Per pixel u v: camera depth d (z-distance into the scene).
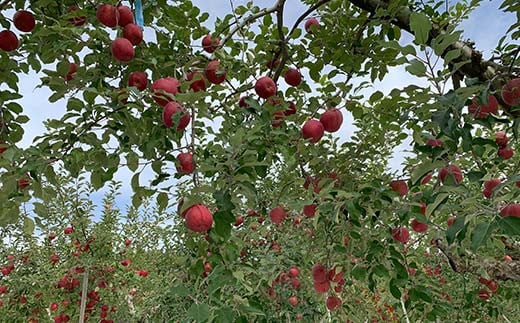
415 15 0.93
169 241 3.72
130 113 1.27
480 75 1.29
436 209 1.07
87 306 3.65
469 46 1.32
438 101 0.96
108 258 3.74
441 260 2.85
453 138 0.97
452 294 2.70
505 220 0.82
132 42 1.18
